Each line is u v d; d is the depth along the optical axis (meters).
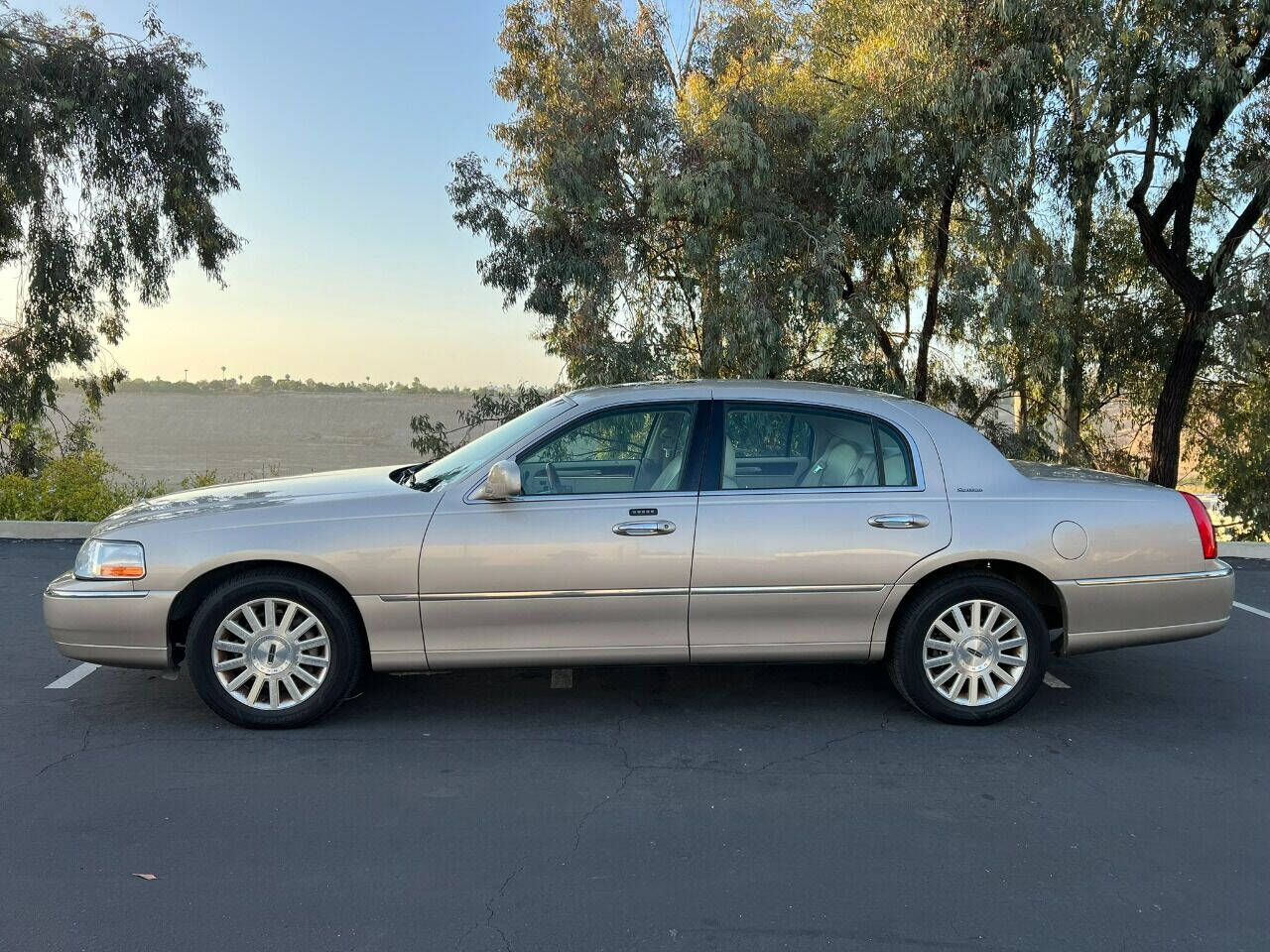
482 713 4.92
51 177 14.48
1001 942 2.94
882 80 11.51
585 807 3.85
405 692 5.22
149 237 15.22
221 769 4.17
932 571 4.67
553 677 5.51
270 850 3.46
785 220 11.84
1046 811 3.86
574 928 2.99
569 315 13.05
